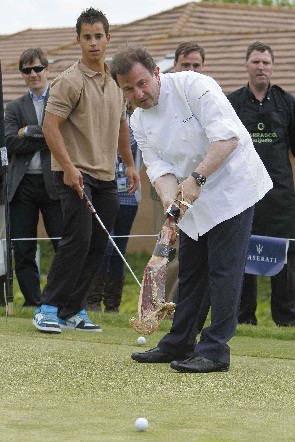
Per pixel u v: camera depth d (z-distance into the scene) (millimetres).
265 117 8633
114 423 4191
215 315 5594
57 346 6504
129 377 5348
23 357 5938
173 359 5871
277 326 8602
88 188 7395
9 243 8445
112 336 7215
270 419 4340
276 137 8633
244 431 4074
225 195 5527
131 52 5414
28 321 8031
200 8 22641
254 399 4824
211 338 5594
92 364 5738
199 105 5414
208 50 17984
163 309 5406
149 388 5059
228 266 5562
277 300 8836
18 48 22875
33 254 9172
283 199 8680
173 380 5285
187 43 8461
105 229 7336
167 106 5508
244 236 5598
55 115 7234
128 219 9352
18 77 18188
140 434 3980
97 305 9438
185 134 5512
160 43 19266
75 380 5234
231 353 6453
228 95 8859
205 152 5527
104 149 7520
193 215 5617
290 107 8688
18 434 3939
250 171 5598
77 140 7406
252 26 22078
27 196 9000
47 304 7320
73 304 7602
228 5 23281
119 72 5410
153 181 5641
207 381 5270
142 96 5426
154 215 9234
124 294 12562
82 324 7609
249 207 5598
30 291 9148
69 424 4152
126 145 8328
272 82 15312
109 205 7609
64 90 7246
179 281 5875
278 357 6316
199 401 4746
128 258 13820
